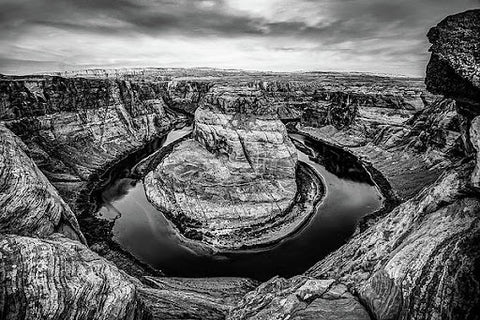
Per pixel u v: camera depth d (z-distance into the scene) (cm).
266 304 2412
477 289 1584
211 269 4344
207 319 2569
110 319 1936
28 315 1686
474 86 2055
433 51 2341
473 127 2155
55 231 2956
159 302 2694
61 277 1936
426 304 1725
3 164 2688
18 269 1819
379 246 2605
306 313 2062
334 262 3291
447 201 2241
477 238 1753
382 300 1959
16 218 2558
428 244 1956
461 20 2262
